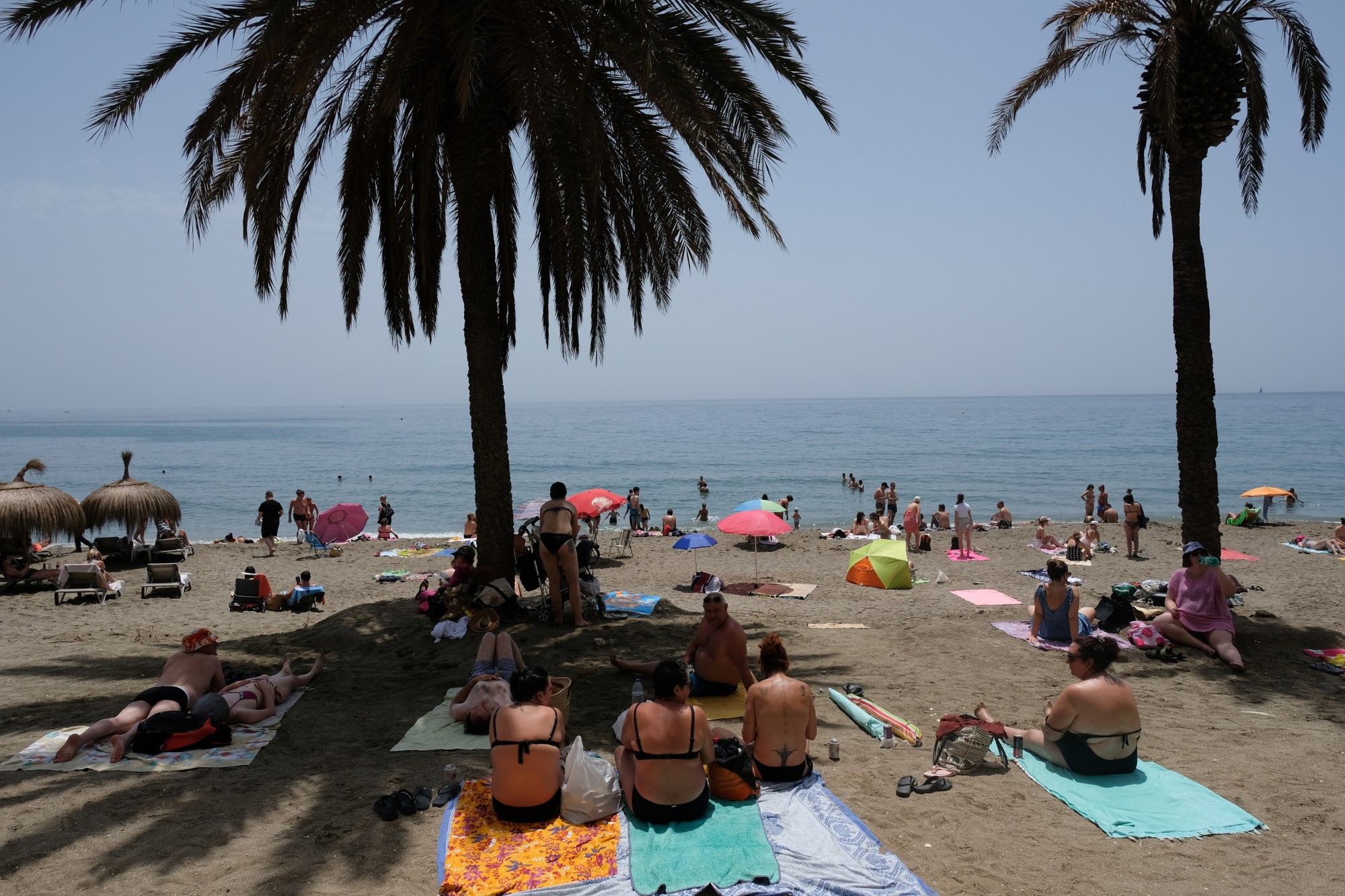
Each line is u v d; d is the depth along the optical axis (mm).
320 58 8406
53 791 5605
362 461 76562
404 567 20406
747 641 10742
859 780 5852
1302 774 6184
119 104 9125
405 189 10836
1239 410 177875
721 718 7164
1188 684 8703
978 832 5070
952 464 65062
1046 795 5695
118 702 8000
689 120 8648
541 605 10500
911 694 8320
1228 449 72750
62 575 15484
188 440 127438
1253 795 5781
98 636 12281
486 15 9312
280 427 184875
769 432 122875
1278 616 11930
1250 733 7172
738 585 16875
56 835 4965
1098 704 5914
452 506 44969
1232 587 9797
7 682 8945
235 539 25828
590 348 12070
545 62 8984
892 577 16938
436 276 11898
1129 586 10984
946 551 22609
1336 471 53656
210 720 6492
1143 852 4879
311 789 5668
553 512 10242
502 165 11461
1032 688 8578
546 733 5070
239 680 7934
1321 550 20953
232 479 59781
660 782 4953
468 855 4625
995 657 9836
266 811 5301
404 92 9977
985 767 6188
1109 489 48312
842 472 59812
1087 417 164500
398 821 5160
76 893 4340
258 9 9234
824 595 16406
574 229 10141
